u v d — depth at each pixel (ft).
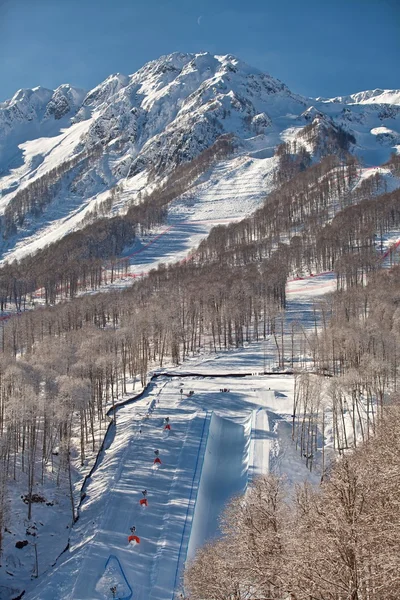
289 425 351.25
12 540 254.06
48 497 291.17
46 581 226.58
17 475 303.68
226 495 284.82
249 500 204.23
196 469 304.50
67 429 324.80
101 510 271.49
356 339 393.50
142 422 364.58
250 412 381.19
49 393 328.29
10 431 319.68
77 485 303.68
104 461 321.73
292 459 308.19
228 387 431.43
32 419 302.86
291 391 411.75
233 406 392.06
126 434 349.00
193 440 335.88
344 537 121.60
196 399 406.00
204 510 272.31
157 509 270.87
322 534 127.65
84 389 324.19
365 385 353.51
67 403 314.55
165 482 293.64
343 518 126.11
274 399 396.37
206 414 372.17
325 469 279.08
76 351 421.59
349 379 328.90
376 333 395.55
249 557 150.92
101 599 213.05
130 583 220.84
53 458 330.13
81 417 330.13
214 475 305.53
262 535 159.22
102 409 399.65
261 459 306.96
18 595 223.10
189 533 250.57
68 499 291.99
